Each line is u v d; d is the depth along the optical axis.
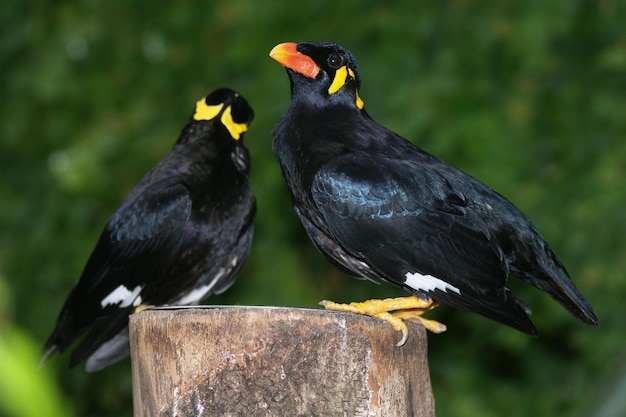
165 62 15.80
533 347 12.81
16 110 16.06
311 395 5.25
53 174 15.38
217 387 5.28
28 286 14.68
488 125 13.04
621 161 12.35
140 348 5.52
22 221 15.20
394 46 13.95
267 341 5.27
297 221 13.67
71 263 14.58
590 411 4.74
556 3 13.45
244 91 14.54
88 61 16.00
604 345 11.85
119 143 14.92
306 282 13.65
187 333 5.34
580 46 13.62
